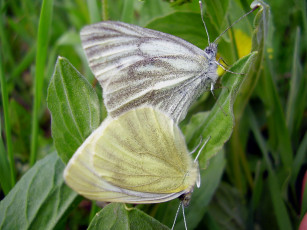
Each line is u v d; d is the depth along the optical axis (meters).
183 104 0.08
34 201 0.08
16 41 0.13
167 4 0.09
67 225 0.09
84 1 0.12
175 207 0.08
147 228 0.07
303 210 0.08
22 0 0.13
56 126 0.07
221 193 0.09
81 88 0.07
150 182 0.07
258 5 0.07
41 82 0.10
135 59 0.08
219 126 0.08
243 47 0.09
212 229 0.09
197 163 0.07
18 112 0.10
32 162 0.09
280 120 0.09
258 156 0.10
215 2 0.08
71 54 0.12
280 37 0.11
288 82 0.11
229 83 0.07
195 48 0.08
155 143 0.07
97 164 0.06
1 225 0.08
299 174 0.09
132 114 0.07
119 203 0.07
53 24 0.13
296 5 0.11
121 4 0.11
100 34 0.08
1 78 0.09
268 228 0.09
